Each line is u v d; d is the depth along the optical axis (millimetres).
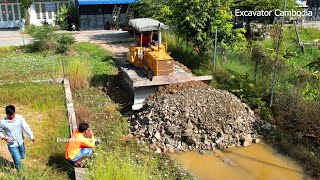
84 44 22906
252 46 18078
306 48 21781
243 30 17750
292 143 11148
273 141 11336
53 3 31391
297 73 14617
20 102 13188
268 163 10219
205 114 11375
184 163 10102
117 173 7785
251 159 10406
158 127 11180
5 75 16219
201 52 17531
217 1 16859
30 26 28000
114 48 22453
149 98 12750
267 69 14555
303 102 12078
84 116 12086
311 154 10469
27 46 22125
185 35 17734
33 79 15602
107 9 30078
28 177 8070
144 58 14172
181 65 15484
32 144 10078
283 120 12078
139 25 13711
